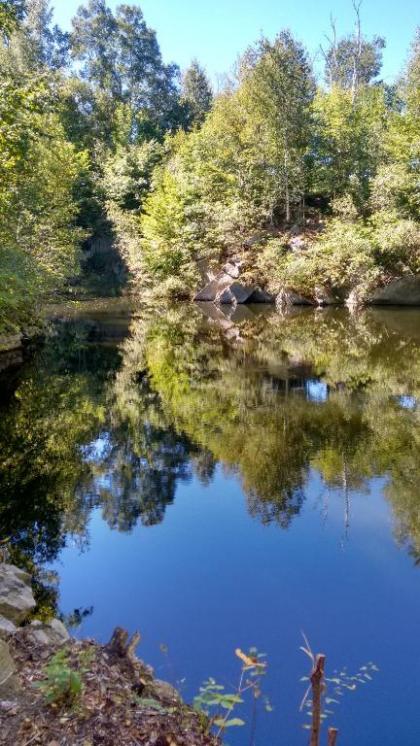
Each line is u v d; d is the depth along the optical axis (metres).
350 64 50.16
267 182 33.94
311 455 8.29
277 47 32.12
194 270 34.12
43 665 3.24
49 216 18.11
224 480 7.47
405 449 8.43
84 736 2.64
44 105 10.54
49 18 52.72
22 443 9.08
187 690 3.68
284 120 32.31
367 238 28.84
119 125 49.22
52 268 17.59
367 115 34.91
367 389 12.18
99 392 12.47
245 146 34.94
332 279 29.48
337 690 3.72
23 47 45.72
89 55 55.09
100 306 31.92
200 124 54.66
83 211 41.91
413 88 31.56
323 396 11.67
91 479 7.59
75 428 9.84
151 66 57.06
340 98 33.34
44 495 7.08
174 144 45.69
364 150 32.72
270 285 31.48
